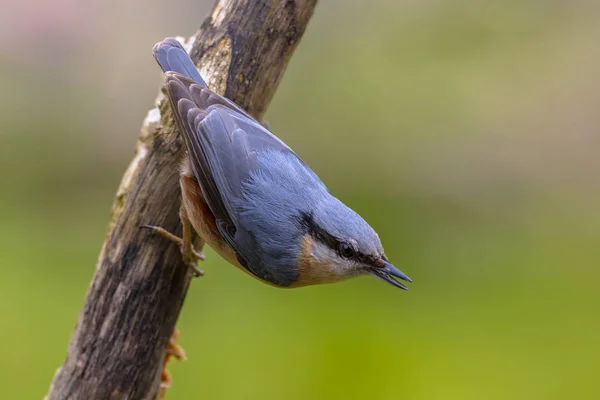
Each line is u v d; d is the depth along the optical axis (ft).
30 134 45.11
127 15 46.37
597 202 44.55
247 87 24.00
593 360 36.01
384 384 35.09
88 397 23.81
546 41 45.83
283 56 23.94
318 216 23.41
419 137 45.83
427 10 45.78
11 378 33.71
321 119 45.73
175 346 26.04
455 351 36.29
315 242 23.45
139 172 23.84
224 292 39.01
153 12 46.57
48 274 38.75
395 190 45.24
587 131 44.93
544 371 35.01
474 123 45.70
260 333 36.76
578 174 45.01
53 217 43.21
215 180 22.97
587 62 45.34
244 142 23.35
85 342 23.88
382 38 45.93
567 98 45.32
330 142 45.70
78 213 43.68
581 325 37.60
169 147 23.49
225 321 37.40
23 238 41.19
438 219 44.32
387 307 39.09
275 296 39.29
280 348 35.96
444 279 41.11
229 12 23.81
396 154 45.73
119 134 45.60
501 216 44.73
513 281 40.50
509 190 45.34
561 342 37.14
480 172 45.39
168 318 24.14
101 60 46.03
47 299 37.19
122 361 23.79
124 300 23.72
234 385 34.35
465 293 40.06
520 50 45.83
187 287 24.53
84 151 45.27
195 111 22.72
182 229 23.90
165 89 23.65
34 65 45.24
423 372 35.17
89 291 24.14
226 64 23.77
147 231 23.71
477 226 44.19
